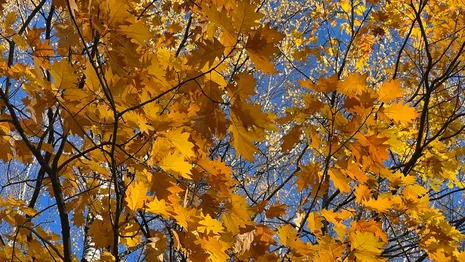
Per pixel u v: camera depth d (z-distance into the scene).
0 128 2.09
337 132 2.18
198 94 1.86
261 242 2.21
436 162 3.18
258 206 2.28
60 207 1.96
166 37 2.76
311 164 2.37
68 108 1.77
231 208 2.14
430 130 3.85
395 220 2.54
